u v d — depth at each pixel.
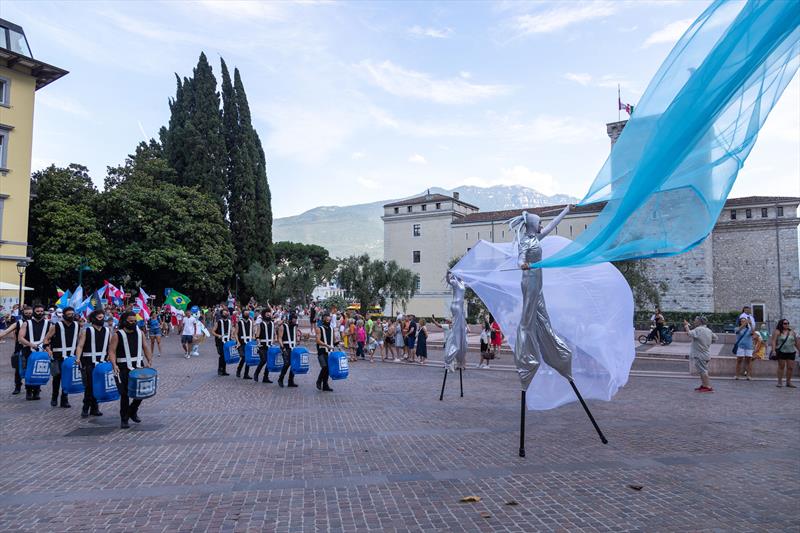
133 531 4.73
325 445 7.79
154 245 41.62
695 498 5.60
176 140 49.97
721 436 8.53
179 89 52.12
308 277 49.84
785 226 53.75
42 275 39.12
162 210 43.06
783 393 13.56
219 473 6.41
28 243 35.88
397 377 16.58
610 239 5.35
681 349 27.08
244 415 10.08
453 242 66.88
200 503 5.42
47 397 11.95
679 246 5.16
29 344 11.80
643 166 4.49
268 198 55.56
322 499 5.54
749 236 55.16
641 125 4.55
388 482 6.09
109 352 8.90
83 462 6.87
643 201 4.80
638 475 6.40
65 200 38.50
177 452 7.37
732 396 13.02
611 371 9.07
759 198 55.50
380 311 51.22
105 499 5.52
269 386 14.04
